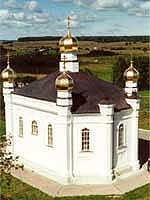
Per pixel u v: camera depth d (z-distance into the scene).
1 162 35.62
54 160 46.91
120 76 117.44
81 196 42.09
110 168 46.00
